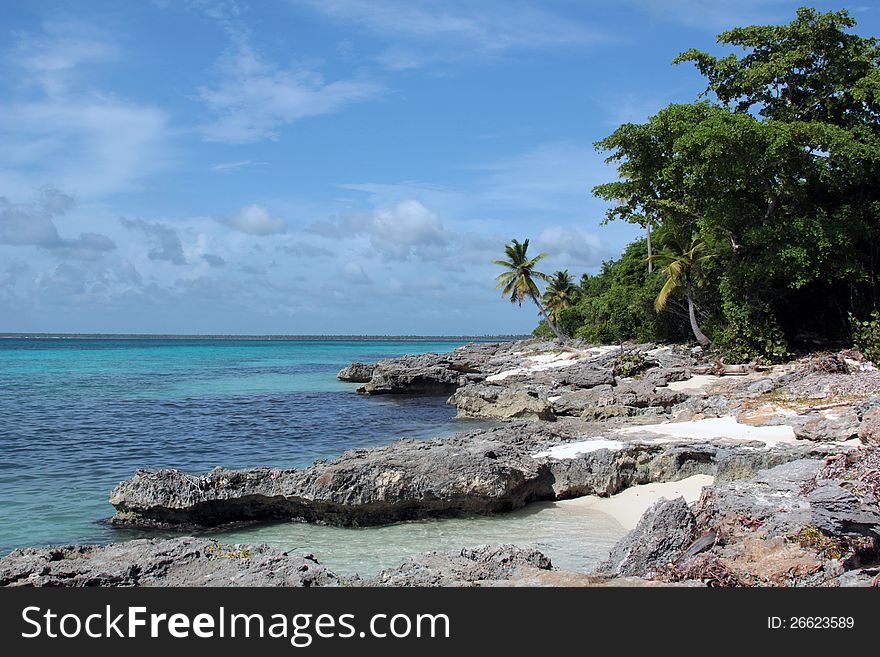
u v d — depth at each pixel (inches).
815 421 676.7
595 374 1416.1
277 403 1581.0
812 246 1348.4
